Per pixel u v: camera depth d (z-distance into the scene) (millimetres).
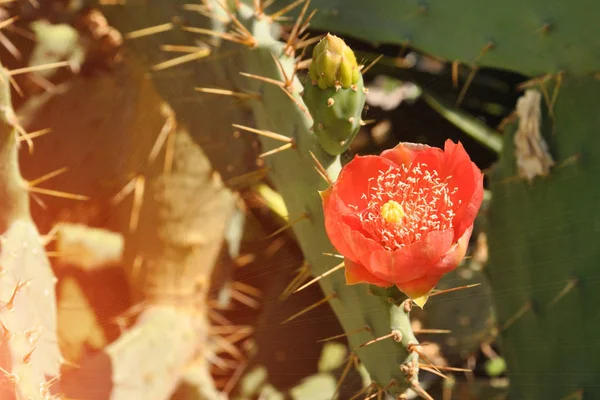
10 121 729
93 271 918
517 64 777
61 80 951
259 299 909
